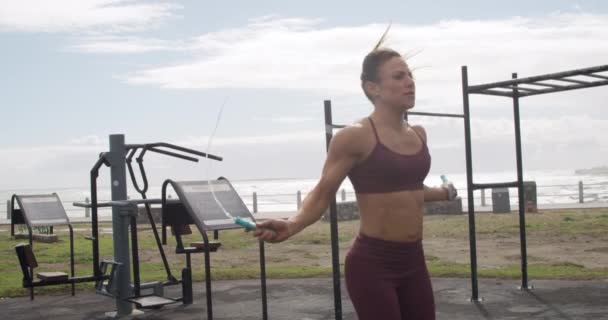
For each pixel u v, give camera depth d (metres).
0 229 20.81
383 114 2.94
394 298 2.86
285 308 6.92
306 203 2.83
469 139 6.83
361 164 2.88
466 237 14.52
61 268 10.91
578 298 6.84
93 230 6.79
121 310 6.83
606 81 6.43
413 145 2.95
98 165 6.70
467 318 6.11
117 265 6.68
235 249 13.60
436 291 7.49
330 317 6.45
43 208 8.17
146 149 6.60
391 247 2.88
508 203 21.22
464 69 6.77
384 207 2.87
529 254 11.40
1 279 9.55
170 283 7.17
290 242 14.72
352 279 2.94
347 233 16.56
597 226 16.02
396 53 2.98
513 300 6.86
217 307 7.12
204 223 5.27
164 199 6.37
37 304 7.61
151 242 15.27
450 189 3.32
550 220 18.00
